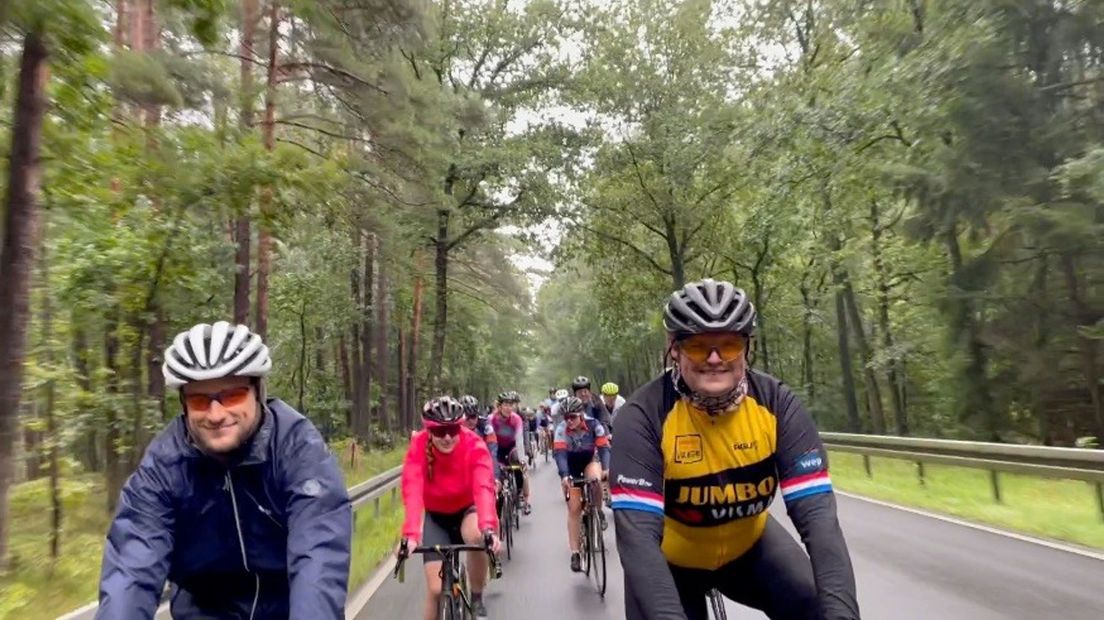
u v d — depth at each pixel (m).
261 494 2.86
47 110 8.77
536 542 10.71
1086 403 18.53
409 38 18.03
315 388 35.34
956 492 13.29
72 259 11.99
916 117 15.95
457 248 33.31
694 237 33.97
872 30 17.78
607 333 44.03
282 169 11.81
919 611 6.28
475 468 5.79
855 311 30.16
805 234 28.31
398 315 40.28
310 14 13.69
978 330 17.91
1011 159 15.12
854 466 18.77
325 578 2.67
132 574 2.68
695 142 28.69
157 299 12.59
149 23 14.12
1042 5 14.12
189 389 2.71
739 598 3.56
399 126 18.47
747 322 2.83
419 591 7.86
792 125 19.09
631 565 2.82
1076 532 9.16
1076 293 16.75
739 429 3.03
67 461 10.00
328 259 28.25
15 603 7.09
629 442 3.01
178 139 11.32
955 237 19.06
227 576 2.99
